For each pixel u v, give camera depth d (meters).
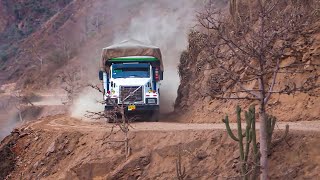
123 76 36.38
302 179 22.06
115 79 36.19
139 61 37.12
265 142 20.36
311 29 29.84
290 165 22.73
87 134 30.52
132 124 32.94
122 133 28.97
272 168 23.00
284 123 27.25
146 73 36.56
